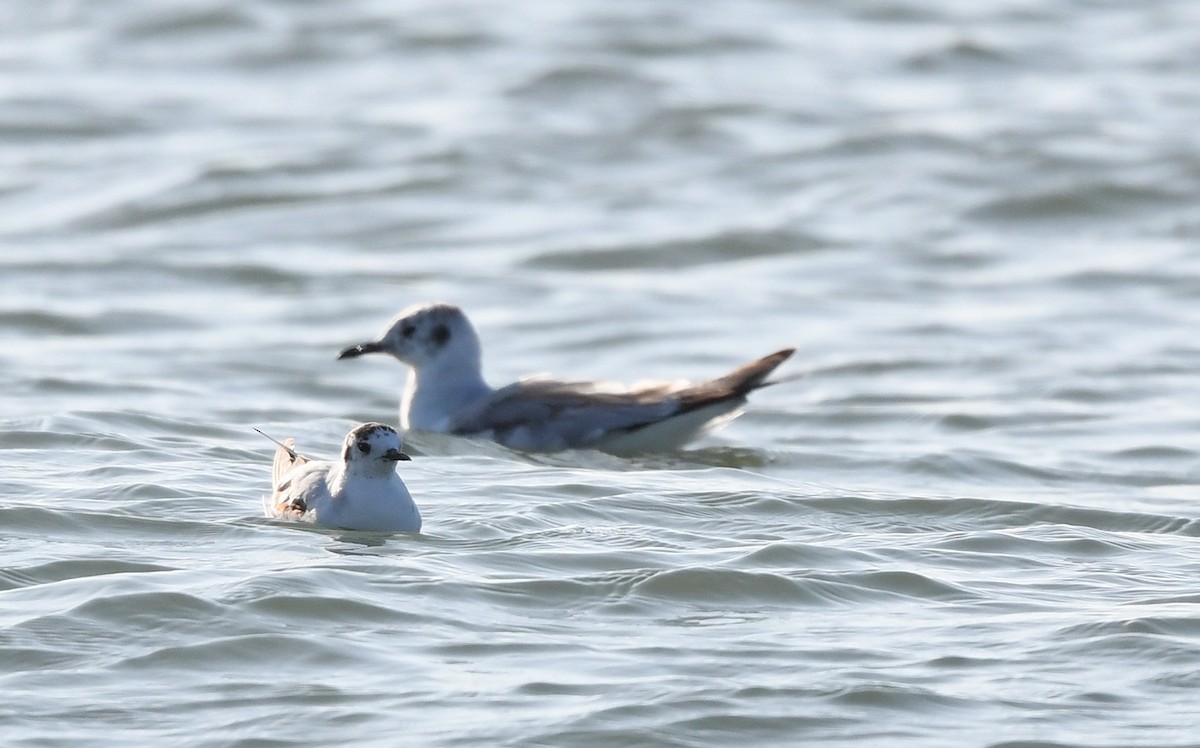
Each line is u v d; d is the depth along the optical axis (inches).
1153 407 720.3
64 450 544.4
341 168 1206.3
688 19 1595.7
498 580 397.1
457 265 1021.2
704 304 941.8
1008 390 761.0
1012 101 1374.3
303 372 804.6
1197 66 1491.1
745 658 347.9
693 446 630.5
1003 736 311.0
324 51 1499.8
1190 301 930.1
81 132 1298.0
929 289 971.3
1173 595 398.6
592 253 1032.8
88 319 879.1
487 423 624.7
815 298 954.1
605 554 424.8
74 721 311.3
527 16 1598.2
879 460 604.4
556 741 304.8
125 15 1579.7
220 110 1359.5
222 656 342.6
